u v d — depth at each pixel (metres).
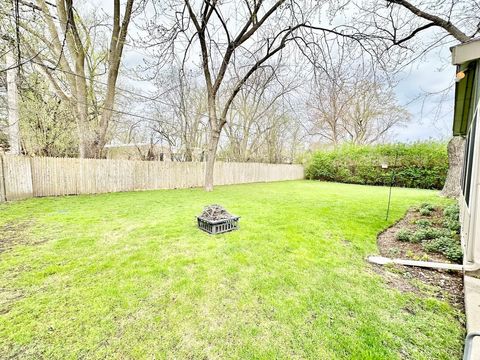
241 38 7.88
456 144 8.05
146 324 1.80
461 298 2.28
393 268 2.88
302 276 2.62
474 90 3.42
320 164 17.61
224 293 2.24
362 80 5.98
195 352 1.56
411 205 7.01
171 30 6.25
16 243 3.44
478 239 2.57
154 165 10.42
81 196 7.95
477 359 1.49
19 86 7.77
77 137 10.04
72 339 1.64
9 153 7.73
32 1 7.55
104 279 2.45
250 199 7.83
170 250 3.28
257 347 1.61
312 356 1.55
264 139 18.27
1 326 1.74
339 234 4.11
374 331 1.78
